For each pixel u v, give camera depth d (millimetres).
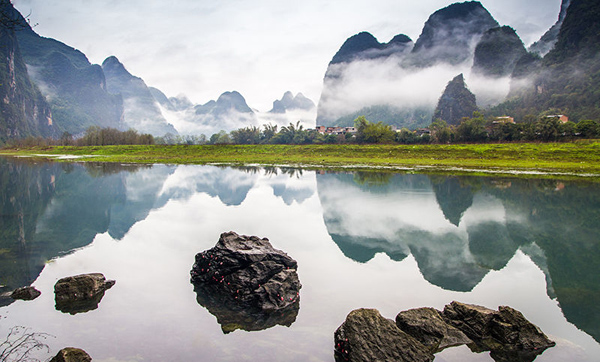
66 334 7762
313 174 41688
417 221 18672
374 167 47906
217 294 9852
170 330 8008
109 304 9164
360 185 32062
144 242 14398
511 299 9828
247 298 9391
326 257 12992
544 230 17062
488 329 7789
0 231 15914
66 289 9352
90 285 9617
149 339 7637
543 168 41688
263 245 11055
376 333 7254
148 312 8812
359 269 11859
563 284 10820
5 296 9492
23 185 31031
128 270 11438
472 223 18344
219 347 7383
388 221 18625
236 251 10297
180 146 76000
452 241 15188
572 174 36750
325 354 7188
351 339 7168
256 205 22812
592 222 18562
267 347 7414
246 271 9938
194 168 49125
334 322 8438
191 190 29047
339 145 69250
